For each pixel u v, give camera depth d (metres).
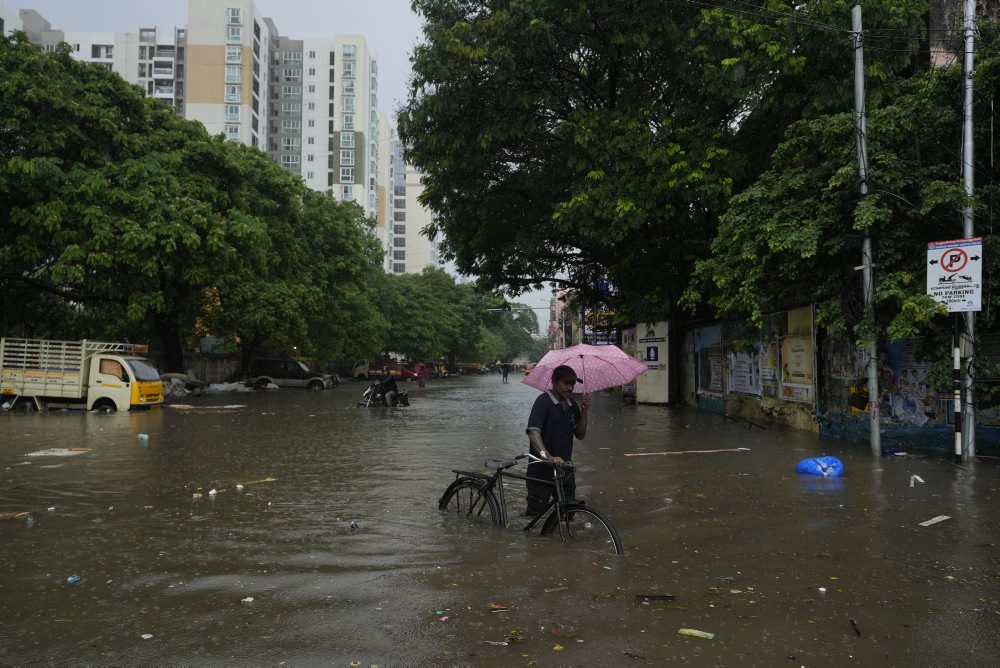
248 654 3.61
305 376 38.25
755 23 15.76
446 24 18.14
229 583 4.76
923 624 4.02
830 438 13.12
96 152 21.56
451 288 77.75
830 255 11.34
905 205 10.72
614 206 16.52
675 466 10.01
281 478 9.18
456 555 5.44
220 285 27.34
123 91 22.89
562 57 17.98
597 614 4.15
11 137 20.67
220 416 19.06
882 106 14.55
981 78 10.21
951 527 6.30
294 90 96.62
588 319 35.06
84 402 20.12
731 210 12.35
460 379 63.88
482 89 17.75
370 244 50.00
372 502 7.63
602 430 15.33
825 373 13.63
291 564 5.21
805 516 6.79
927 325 10.58
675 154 16.70
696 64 16.67
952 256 9.62
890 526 6.36
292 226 34.09
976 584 4.72
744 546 5.71
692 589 4.61
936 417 11.44
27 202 20.64
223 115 83.00
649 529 6.32
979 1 14.02
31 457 10.94
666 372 23.72
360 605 4.31
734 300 12.29
